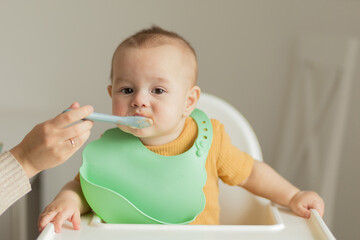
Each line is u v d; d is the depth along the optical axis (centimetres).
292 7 177
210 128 87
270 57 179
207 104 109
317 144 160
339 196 181
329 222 157
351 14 175
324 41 162
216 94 181
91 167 80
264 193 91
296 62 175
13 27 170
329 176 156
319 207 84
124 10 174
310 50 167
